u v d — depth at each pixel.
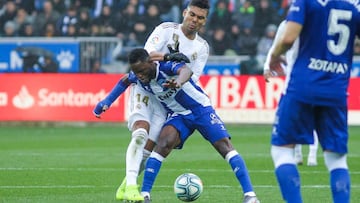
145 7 65.44
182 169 34.38
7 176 31.66
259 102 56.00
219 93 56.47
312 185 29.50
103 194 26.92
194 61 24.61
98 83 57.38
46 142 47.44
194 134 53.47
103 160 37.81
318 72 18.94
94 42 61.69
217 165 35.91
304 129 19.25
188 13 24.11
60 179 30.83
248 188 23.42
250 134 53.03
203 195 26.73
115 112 57.59
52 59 61.50
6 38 61.69
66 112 57.91
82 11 64.81
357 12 19.00
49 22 64.81
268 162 37.41
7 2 66.00
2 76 58.50
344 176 19.33
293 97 19.08
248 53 63.41
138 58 22.94
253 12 64.94
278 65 19.27
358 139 50.31
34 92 58.22
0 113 58.66
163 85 22.61
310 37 18.88
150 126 24.34
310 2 18.70
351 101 54.84
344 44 19.00
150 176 23.84
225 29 64.12
